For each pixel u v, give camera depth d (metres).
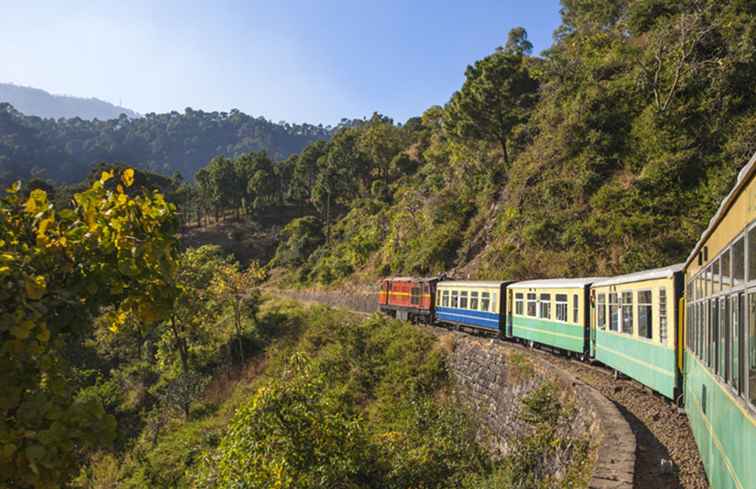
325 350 31.75
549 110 39.75
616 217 29.53
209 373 37.53
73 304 4.01
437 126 76.94
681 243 26.62
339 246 63.38
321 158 91.50
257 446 11.20
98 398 3.94
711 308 6.42
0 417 3.57
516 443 13.70
